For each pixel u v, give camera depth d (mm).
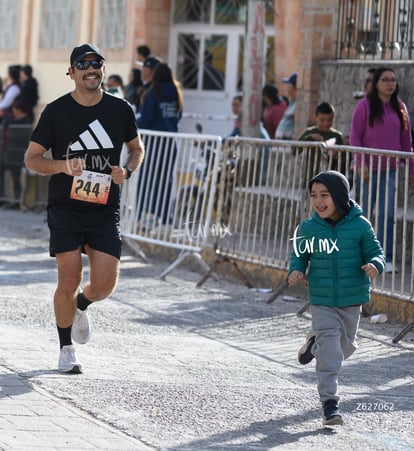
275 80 29594
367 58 22984
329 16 23906
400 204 18875
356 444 10117
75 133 12195
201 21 32906
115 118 12328
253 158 19266
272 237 18750
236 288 19297
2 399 10992
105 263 12219
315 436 10328
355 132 18547
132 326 15234
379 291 16422
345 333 10938
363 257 10938
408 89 21297
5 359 12703
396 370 13281
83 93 12195
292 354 13984
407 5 21906
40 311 15812
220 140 20000
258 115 24156
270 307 17469
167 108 23562
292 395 11805
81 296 12570
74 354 12320
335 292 10820
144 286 19047
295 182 18203
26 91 36781
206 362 13242
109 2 35312
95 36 36281
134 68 30891
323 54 24078
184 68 33188
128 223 22406
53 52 39031
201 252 21266
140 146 12656
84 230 12211
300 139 21078
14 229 27625
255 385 12195
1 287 17828
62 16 38531
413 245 15914
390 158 16594
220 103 32750
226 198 19922
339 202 10867
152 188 21703
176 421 10617
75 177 12086
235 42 32500
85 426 10250
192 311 16750
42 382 11734
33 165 12102
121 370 12547
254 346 14406
